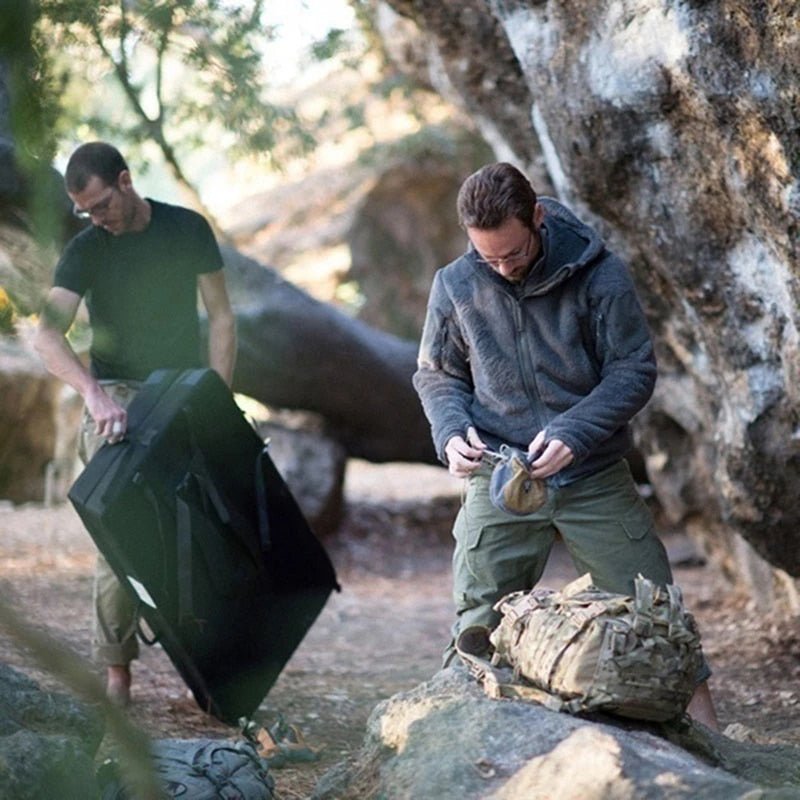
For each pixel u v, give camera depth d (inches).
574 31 209.0
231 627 197.5
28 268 137.9
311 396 421.4
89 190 192.5
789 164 181.2
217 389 196.2
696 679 131.3
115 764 134.3
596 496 157.5
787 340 207.5
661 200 211.8
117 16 177.8
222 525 195.8
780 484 223.6
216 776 139.4
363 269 759.7
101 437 200.1
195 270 207.5
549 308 153.6
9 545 405.7
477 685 133.4
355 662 278.1
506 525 157.5
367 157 668.7
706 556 335.9
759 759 138.1
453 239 746.8
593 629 127.1
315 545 207.2
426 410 160.1
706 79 185.6
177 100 326.6
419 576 422.9
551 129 223.0
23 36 104.5
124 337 204.1
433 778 120.1
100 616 206.1
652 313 254.5
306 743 194.5
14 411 479.8
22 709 139.1
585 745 117.3
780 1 173.5
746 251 206.2
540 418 155.5
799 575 239.6
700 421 283.9
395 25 351.3
